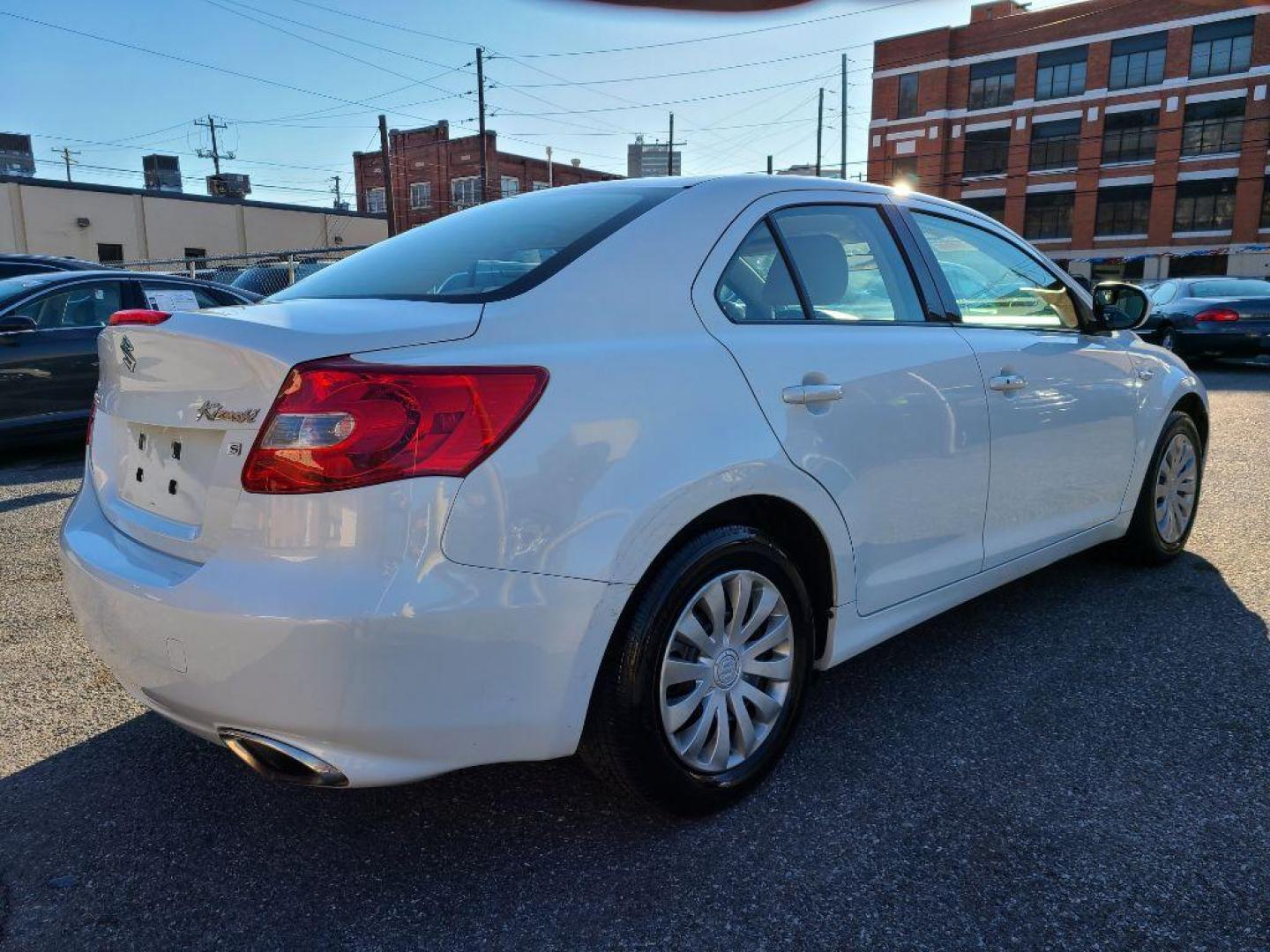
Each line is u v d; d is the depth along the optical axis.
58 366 7.21
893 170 47.34
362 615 1.71
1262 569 4.11
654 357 2.12
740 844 2.19
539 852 2.18
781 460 2.28
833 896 2.00
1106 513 3.68
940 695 2.94
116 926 1.94
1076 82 42.59
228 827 2.30
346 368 1.76
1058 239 43.94
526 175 51.72
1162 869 2.07
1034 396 3.14
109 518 2.22
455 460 1.79
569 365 1.97
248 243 35.16
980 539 3.01
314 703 1.74
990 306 3.19
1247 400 9.55
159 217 32.69
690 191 2.48
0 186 28.89
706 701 2.24
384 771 1.83
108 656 2.05
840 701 2.92
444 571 1.77
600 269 2.19
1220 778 2.43
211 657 1.79
